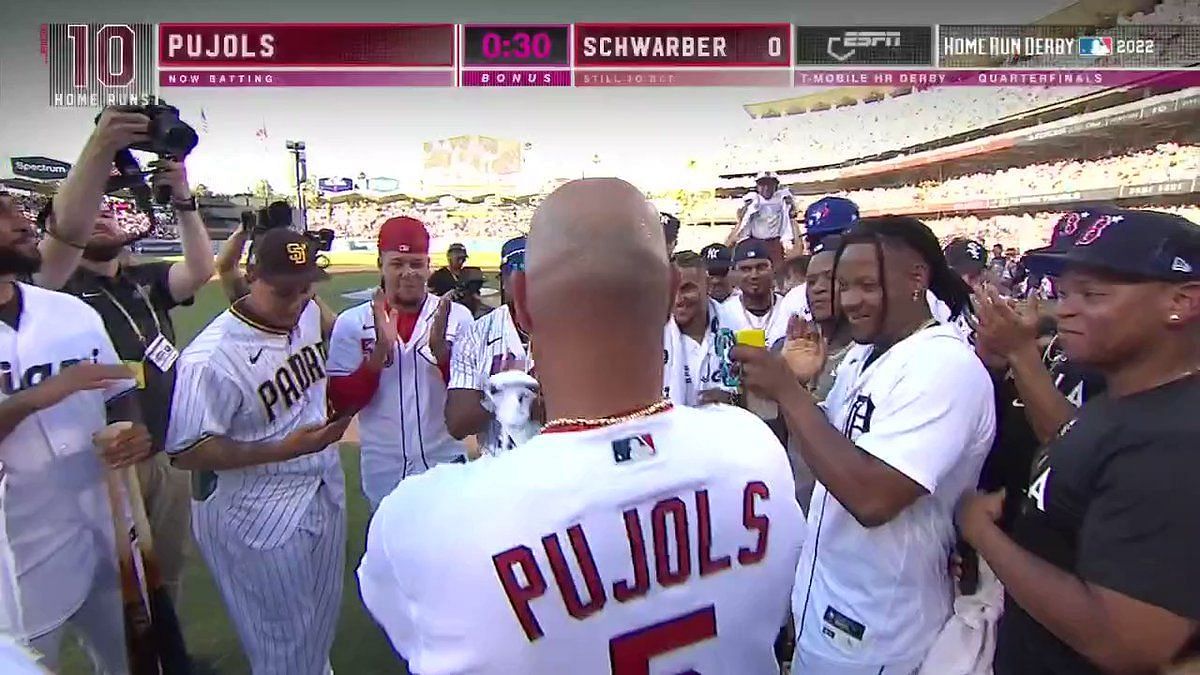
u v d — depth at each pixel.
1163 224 1.34
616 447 0.90
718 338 3.41
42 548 2.17
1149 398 1.32
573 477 0.88
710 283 4.59
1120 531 1.24
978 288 1.91
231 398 2.48
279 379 2.59
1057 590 1.32
